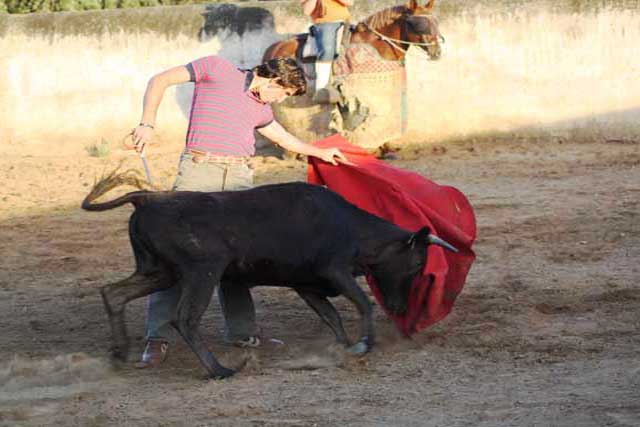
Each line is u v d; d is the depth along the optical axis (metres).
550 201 17.33
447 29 23.00
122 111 23.92
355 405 8.59
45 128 24.08
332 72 20.81
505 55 22.92
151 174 20.69
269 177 20.06
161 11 24.03
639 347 10.05
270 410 8.54
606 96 22.75
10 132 24.16
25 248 15.59
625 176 19.03
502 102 22.98
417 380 9.27
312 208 9.77
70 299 12.86
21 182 20.34
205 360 9.52
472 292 12.36
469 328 10.90
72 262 14.72
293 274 9.79
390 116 20.91
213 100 10.08
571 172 19.59
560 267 13.44
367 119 20.72
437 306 10.42
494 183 18.95
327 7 20.72
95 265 14.58
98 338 11.18
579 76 22.80
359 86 20.67
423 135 23.09
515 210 16.83
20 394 9.28
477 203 17.41
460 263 10.65
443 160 21.25
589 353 9.93
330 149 10.80
